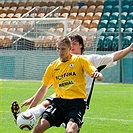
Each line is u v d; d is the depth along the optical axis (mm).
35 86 58906
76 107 19516
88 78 21453
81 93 19953
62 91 20000
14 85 60062
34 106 20734
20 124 19578
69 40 20109
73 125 18734
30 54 70500
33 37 70938
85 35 69688
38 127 19266
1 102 43125
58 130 29516
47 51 69938
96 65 21594
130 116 35688
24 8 86562
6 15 85812
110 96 49438
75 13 83500
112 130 29781
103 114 36594
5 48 71938
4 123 31812
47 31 71625
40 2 87438
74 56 20359
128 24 78500
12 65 70875
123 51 21672
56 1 87000
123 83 66938
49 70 20531
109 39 73625
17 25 73625
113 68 68312
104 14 82125
